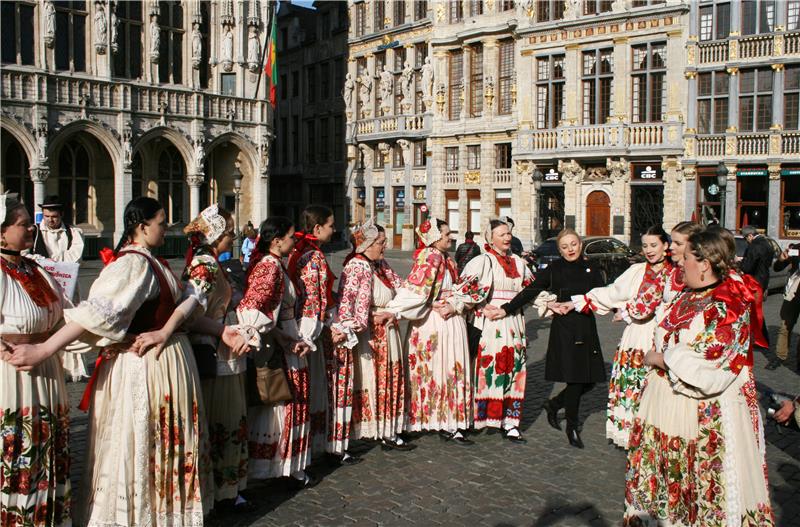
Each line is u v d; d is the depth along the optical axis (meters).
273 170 51.38
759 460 4.18
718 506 4.10
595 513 5.58
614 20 31.05
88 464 4.71
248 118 34.22
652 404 4.44
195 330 5.13
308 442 6.05
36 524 4.42
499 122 35.97
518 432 7.45
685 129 29.69
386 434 7.00
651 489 4.40
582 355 7.13
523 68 34.31
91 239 30.33
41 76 27.22
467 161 37.91
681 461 4.25
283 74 50.16
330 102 45.66
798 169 27.22
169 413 4.66
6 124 26.58
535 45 33.75
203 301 4.94
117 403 4.59
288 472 5.81
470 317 8.14
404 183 40.88
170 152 32.94
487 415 7.48
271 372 5.63
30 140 27.28
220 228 5.25
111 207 31.11
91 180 30.53
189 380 4.84
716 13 28.89
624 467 6.64
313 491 5.99
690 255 4.28
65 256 9.31
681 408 4.26
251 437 5.81
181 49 32.25
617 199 31.38
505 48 35.84
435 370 7.31
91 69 29.34
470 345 8.19
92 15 29.23
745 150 28.28
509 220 8.24
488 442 7.43
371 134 42.03
